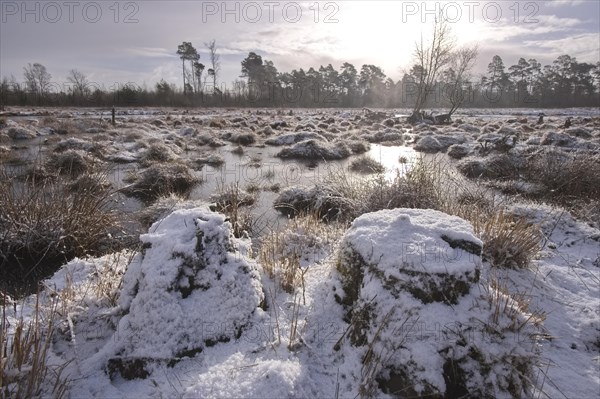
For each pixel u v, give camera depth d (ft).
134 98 140.97
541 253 15.17
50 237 16.67
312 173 38.29
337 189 24.44
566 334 10.36
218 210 20.85
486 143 45.98
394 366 7.95
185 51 160.04
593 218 19.86
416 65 104.63
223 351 8.80
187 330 8.71
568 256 15.37
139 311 8.71
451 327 8.01
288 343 8.98
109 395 7.73
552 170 26.76
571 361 9.34
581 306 11.60
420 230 9.88
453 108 101.14
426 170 20.33
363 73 225.97
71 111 104.17
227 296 9.51
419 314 8.23
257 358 8.59
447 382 7.61
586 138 56.18
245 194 27.25
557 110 165.37
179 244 9.34
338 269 10.76
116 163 40.06
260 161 45.29
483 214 17.03
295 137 59.11
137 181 31.12
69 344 9.45
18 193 18.15
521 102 192.03
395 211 11.32
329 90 217.97
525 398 7.82
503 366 7.68
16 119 74.54
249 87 170.30
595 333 10.40
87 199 18.10
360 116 106.22
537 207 20.24
